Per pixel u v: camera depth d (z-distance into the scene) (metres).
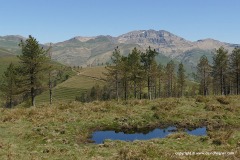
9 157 19.34
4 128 30.03
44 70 66.31
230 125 33.31
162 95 139.25
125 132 31.28
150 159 17.81
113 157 19.23
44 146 23.36
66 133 28.95
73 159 19.28
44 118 34.78
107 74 90.38
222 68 93.00
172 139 24.84
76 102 47.78
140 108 40.66
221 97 46.75
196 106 41.62
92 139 28.17
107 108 40.62
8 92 95.12
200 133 29.94
